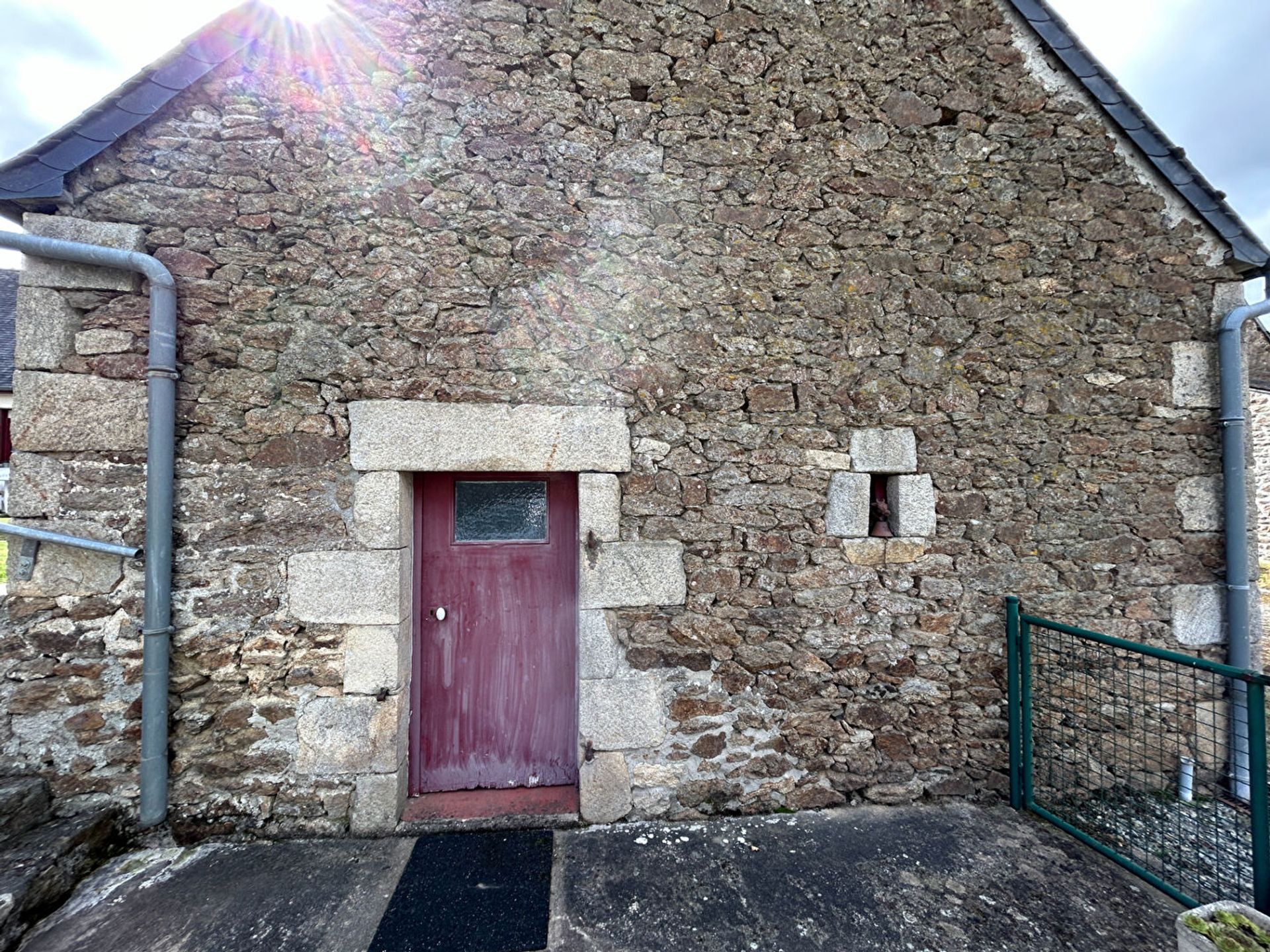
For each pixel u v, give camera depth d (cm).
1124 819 234
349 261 220
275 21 216
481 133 227
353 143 220
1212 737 254
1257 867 174
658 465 236
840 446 245
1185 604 256
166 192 211
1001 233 256
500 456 225
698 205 240
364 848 211
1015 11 255
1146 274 263
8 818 184
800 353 244
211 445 212
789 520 242
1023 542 252
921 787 246
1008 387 254
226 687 213
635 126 237
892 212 250
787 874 201
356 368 219
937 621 248
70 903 180
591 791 229
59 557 203
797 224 245
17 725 200
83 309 206
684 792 234
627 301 235
